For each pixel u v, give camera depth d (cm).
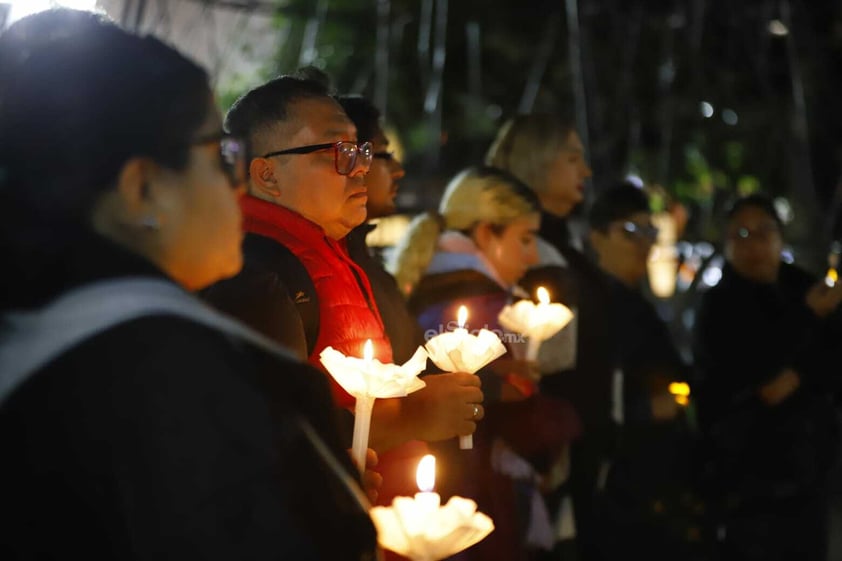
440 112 807
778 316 423
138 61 133
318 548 129
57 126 128
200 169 137
